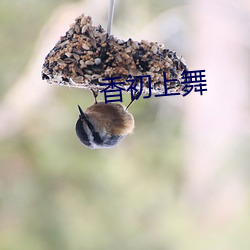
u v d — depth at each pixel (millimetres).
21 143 19531
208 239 19047
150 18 19047
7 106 18953
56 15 18594
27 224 19812
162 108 19766
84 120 9289
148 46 8914
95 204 20031
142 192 19969
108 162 20125
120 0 18922
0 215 19734
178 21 18625
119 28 18844
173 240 19422
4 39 20062
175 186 19688
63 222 19906
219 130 18203
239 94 18031
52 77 9000
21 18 20125
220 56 18062
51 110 19438
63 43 9031
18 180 19750
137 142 20094
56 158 19781
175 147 19609
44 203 19906
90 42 8875
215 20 18156
